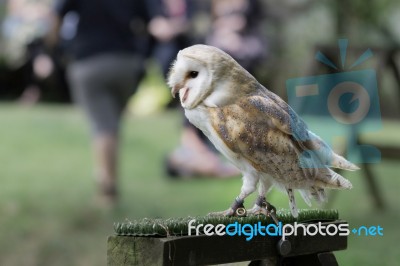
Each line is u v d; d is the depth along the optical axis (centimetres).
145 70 1109
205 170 1277
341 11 2095
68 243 903
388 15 2152
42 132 1725
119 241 372
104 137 1070
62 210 1048
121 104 1080
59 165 1392
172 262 362
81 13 1032
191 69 370
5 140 1614
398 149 937
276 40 2130
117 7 1032
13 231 945
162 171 1353
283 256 401
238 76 372
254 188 382
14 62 2486
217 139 371
